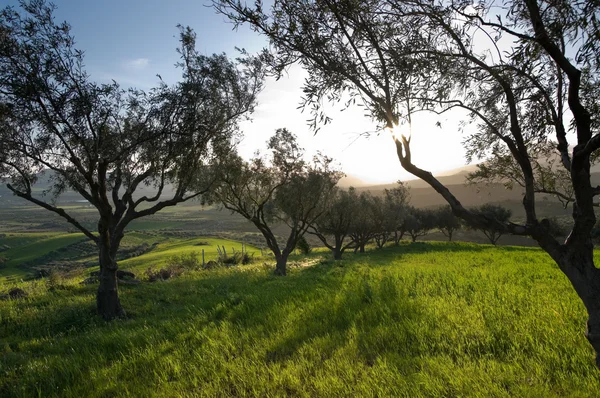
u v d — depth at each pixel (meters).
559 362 5.33
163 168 12.08
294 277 16.83
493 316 7.54
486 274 15.07
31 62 9.14
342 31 4.11
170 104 11.18
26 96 9.05
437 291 11.12
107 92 10.11
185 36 11.65
